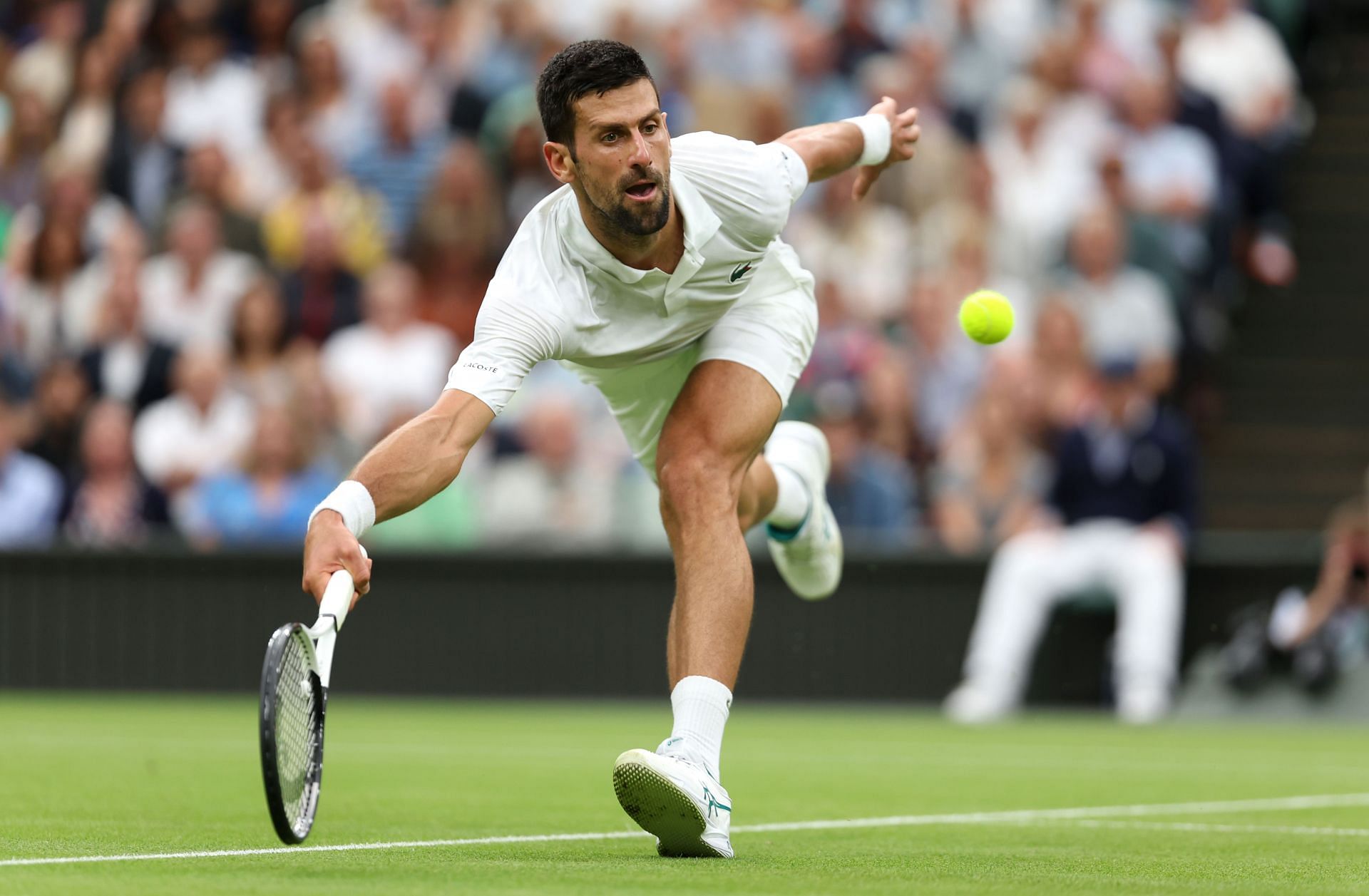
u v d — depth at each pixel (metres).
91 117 53.53
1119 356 41.12
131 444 45.06
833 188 47.81
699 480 16.22
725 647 15.60
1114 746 32.69
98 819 18.42
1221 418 50.81
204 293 48.12
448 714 40.34
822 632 43.19
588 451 44.81
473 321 48.38
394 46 53.22
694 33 50.94
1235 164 50.84
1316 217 54.59
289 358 45.19
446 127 51.44
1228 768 28.11
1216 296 50.03
